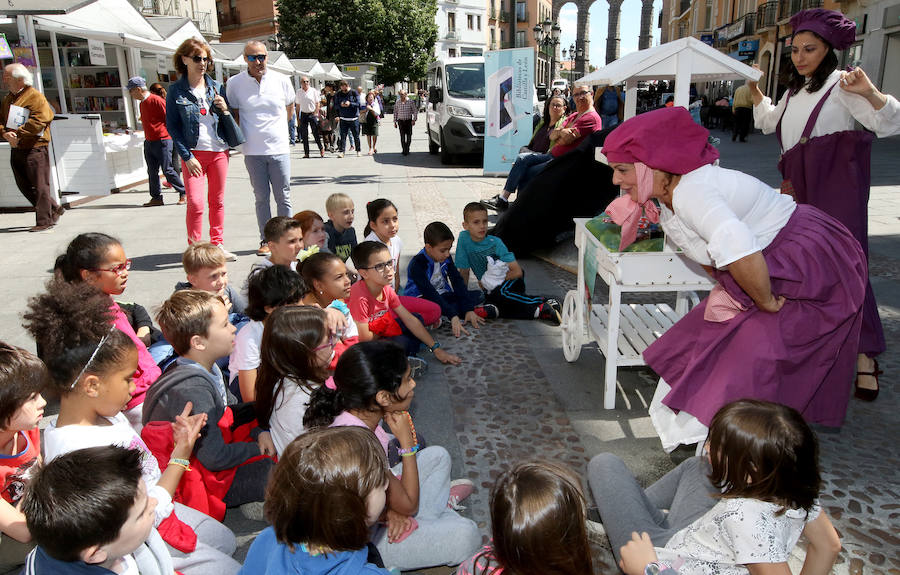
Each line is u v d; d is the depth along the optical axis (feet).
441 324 14.94
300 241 12.77
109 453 5.04
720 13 116.57
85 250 9.66
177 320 8.05
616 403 11.18
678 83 10.07
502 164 38.75
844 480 8.82
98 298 6.88
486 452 9.71
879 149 51.08
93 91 42.04
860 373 11.05
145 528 5.09
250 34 149.79
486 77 37.58
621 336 11.46
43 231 24.47
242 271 18.88
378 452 5.08
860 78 9.50
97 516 4.68
